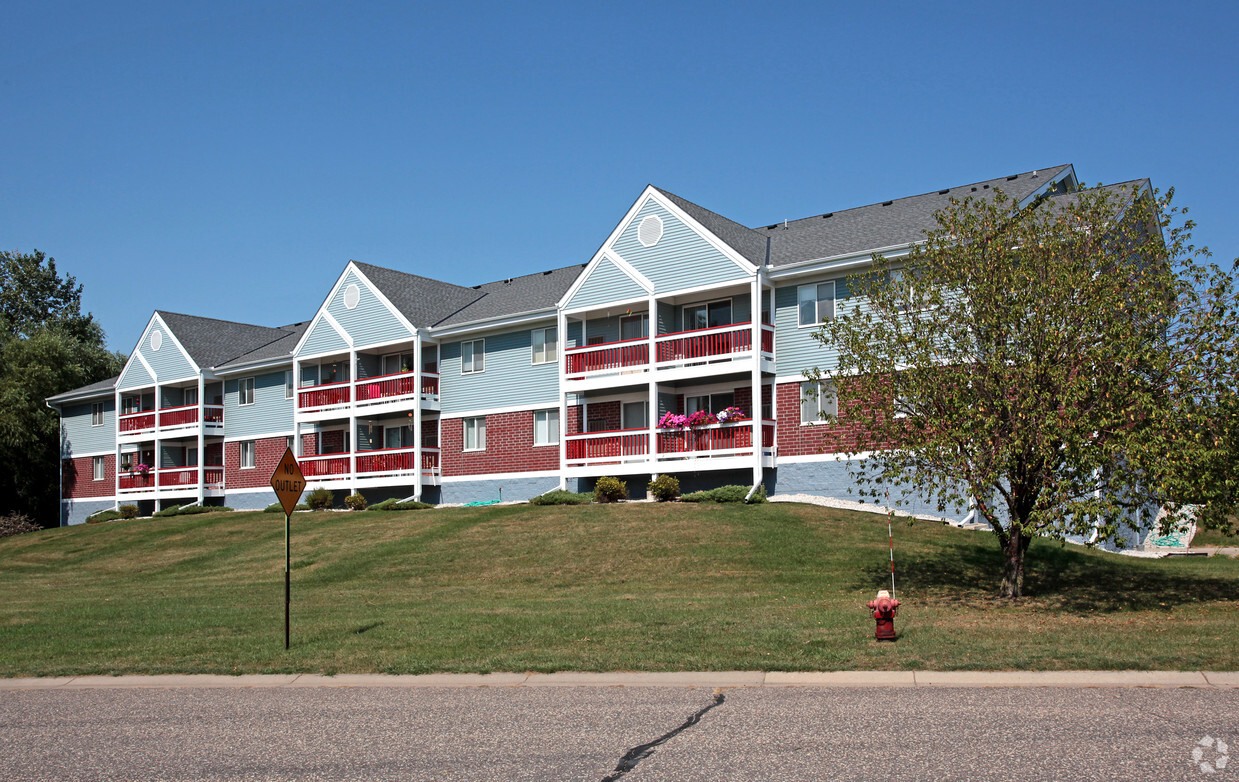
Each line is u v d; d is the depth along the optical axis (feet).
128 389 156.97
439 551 79.25
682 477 97.40
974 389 50.39
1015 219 52.80
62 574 90.74
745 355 90.22
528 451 110.63
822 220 104.63
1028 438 47.75
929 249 55.06
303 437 133.28
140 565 91.97
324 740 27.94
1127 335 46.09
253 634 47.06
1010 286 50.24
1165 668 32.86
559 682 34.81
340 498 127.85
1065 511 45.75
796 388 90.27
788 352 91.09
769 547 69.92
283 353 136.46
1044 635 39.88
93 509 166.81
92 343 226.79
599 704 31.19
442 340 119.85
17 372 174.70
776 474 90.99
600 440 100.48
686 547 71.97
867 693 31.37
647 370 96.73
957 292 55.31
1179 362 46.37
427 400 118.42
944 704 29.43
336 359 130.93
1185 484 43.32
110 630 50.34
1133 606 48.85
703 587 60.49
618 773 23.86
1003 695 30.37
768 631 42.09
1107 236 50.78
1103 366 46.70
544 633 43.83
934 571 61.93
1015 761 23.47
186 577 81.92
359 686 35.60
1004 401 48.16
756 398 89.20
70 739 29.22
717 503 88.48
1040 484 50.37
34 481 178.81
